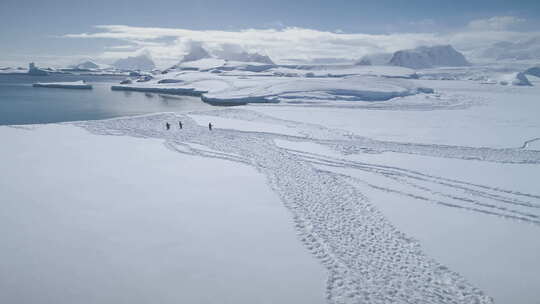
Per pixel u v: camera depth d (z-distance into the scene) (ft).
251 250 47.01
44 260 43.55
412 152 105.60
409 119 173.17
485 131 142.20
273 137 123.85
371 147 111.14
